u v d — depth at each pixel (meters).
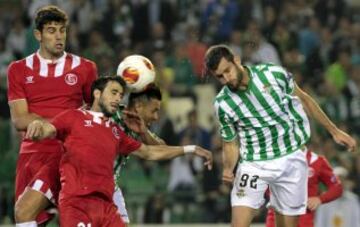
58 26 21.17
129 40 46.44
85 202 20.28
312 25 46.47
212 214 36.91
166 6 47.06
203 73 21.75
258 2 47.25
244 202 22.20
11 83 21.25
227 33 45.50
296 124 22.14
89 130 20.48
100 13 47.06
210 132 38.84
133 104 22.12
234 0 46.81
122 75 21.95
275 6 47.38
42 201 21.00
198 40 44.53
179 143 38.56
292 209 22.62
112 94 20.70
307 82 42.75
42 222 21.58
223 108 21.91
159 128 39.06
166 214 37.16
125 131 21.98
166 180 37.69
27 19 45.94
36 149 21.19
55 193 21.16
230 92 21.86
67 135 20.52
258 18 46.50
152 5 47.19
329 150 36.69
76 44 43.72
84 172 20.31
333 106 40.47
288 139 22.09
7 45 44.72
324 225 33.09
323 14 47.72
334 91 41.88
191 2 47.31
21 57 44.03
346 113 40.56
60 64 21.38
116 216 20.56
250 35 43.62
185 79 42.84
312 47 45.19
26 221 20.88
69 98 21.38
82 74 21.47
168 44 44.56
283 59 43.75
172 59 43.28
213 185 37.09
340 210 32.94
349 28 47.44
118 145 20.94
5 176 37.59
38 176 21.03
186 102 42.06
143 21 46.78
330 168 25.42
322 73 44.03
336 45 45.22
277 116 21.88
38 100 21.25
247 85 21.67
